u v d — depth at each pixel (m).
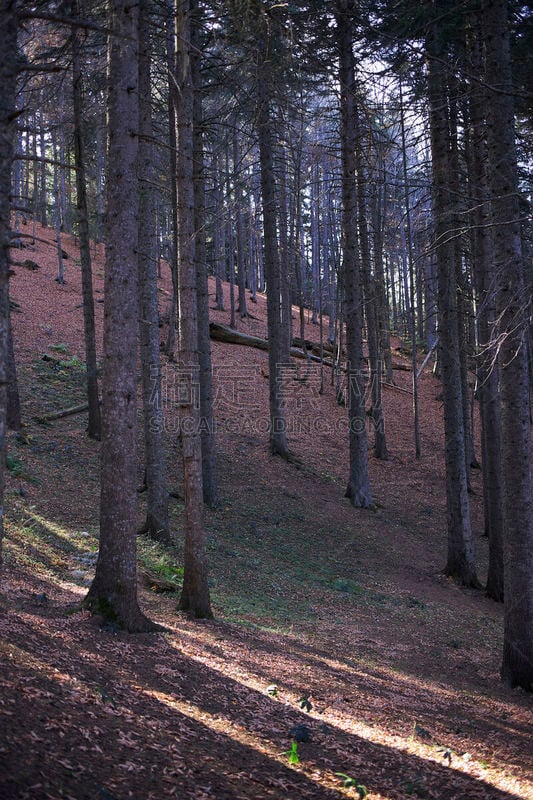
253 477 21.52
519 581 10.09
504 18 9.87
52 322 29.11
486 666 11.26
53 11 9.38
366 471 22.22
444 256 16.45
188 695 6.70
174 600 11.09
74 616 8.12
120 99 8.24
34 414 20.34
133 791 4.36
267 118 17.77
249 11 9.26
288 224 32.31
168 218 39.56
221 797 4.66
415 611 14.20
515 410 9.86
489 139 10.01
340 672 9.21
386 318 27.91
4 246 5.16
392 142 15.35
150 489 14.74
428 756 6.62
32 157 5.46
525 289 9.24
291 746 6.08
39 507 13.98
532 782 6.25
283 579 14.58
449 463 17.44
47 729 4.81
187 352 10.05
